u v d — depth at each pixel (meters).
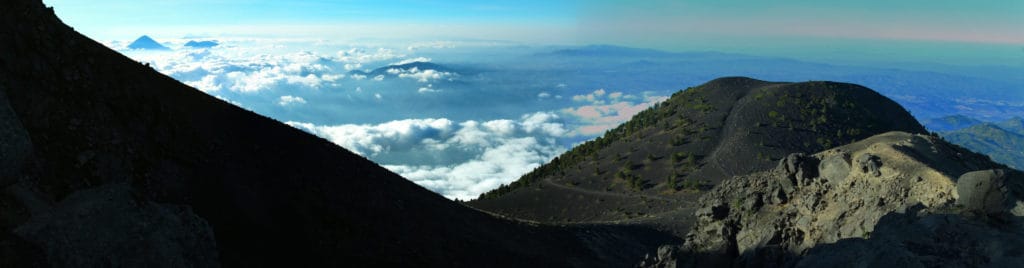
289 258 54.56
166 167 52.44
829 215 43.50
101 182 44.69
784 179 50.56
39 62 46.44
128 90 54.19
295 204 62.72
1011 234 29.45
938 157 42.34
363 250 63.16
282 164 67.69
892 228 34.28
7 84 42.69
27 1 49.28
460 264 72.19
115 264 28.42
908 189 38.75
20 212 28.34
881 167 41.88
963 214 32.25
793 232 46.72
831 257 36.09
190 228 34.62
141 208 31.62
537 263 84.75
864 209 40.53
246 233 53.62
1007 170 32.53
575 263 93.31
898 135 48.00
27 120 42.38
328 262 57.56
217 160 59.34
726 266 52.00
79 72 50.16
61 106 45.94
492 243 85.19
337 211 67.19
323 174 72.50
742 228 52.91
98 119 48.53
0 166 29.16
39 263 25.83
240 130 67.50
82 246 27.48
